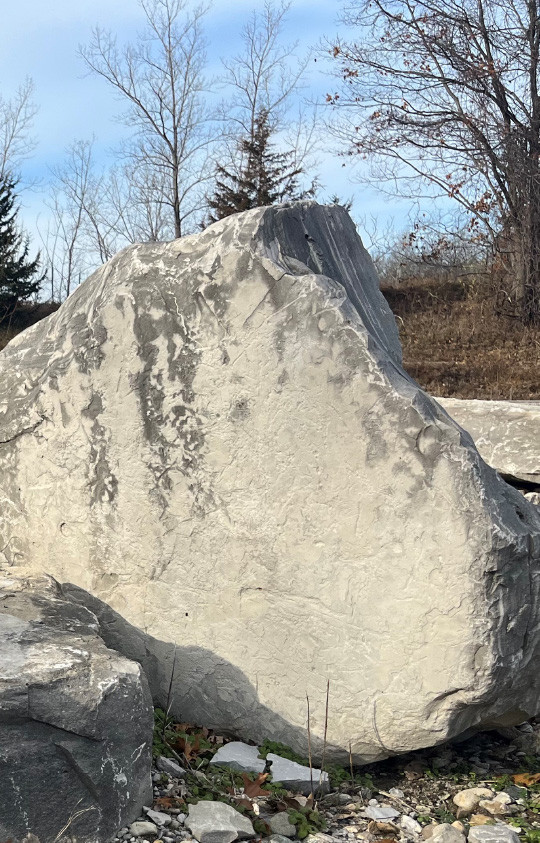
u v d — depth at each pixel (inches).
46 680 83.3
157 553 117.0
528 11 633.0
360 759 105.7
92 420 120.6
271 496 108.0
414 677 98.5
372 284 132.6
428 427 97.3
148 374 116.0
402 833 93.9
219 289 110.3
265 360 107.2
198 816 88.8
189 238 115.7
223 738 114.8
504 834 90.7
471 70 616.4
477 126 640.4
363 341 101.3
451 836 90.8
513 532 94.7
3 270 904.9
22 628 95.0
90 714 84.0
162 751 104.4
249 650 111.1
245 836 88.4
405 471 98.1
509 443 183.6
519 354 581.9
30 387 126.0
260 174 905.5
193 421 113.1
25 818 81.5
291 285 105.7
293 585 106.9
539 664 100.8
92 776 84.3
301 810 94.4
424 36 627.8
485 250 713.6
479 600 94.1
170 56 887.1
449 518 95.4
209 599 113.7
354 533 101.9
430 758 114.6
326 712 102.1
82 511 122.4
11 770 80.8
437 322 679.7
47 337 128.7
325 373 103.0
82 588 122.9
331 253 123.5
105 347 119.0
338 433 102.3
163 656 117.3
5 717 80.5
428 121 649.6
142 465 117.3
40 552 126.5
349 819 97.0
